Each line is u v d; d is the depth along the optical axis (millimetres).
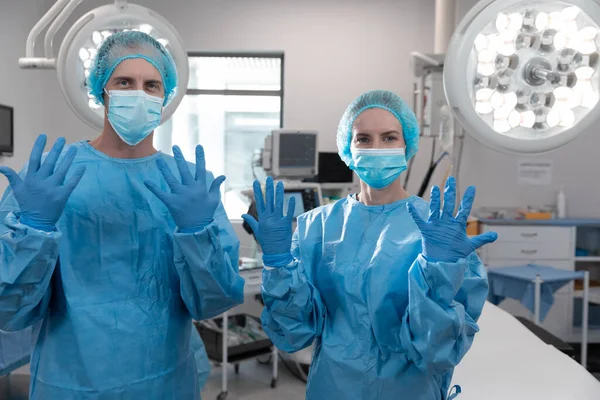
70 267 1175
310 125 4469
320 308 1243
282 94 4586
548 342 2188
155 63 1232
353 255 1250
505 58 1222
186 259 1129
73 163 1218
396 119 1271
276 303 1179
